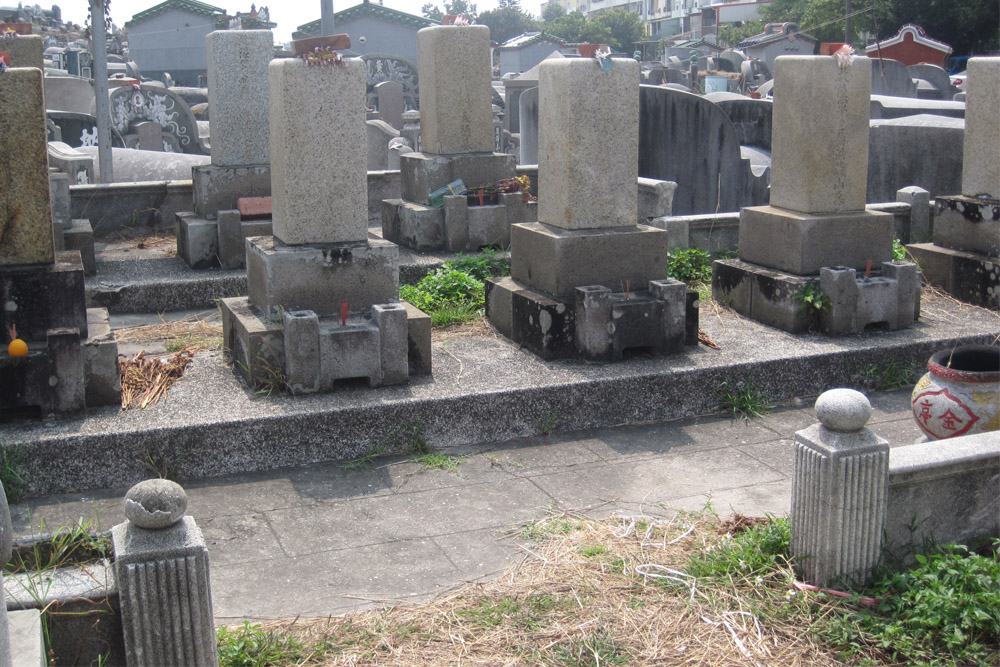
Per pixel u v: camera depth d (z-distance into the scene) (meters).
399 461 5.54
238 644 3.56
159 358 6.28
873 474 3.88
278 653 3.56
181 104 17.84
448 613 3.88
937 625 3.64
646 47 70.75
